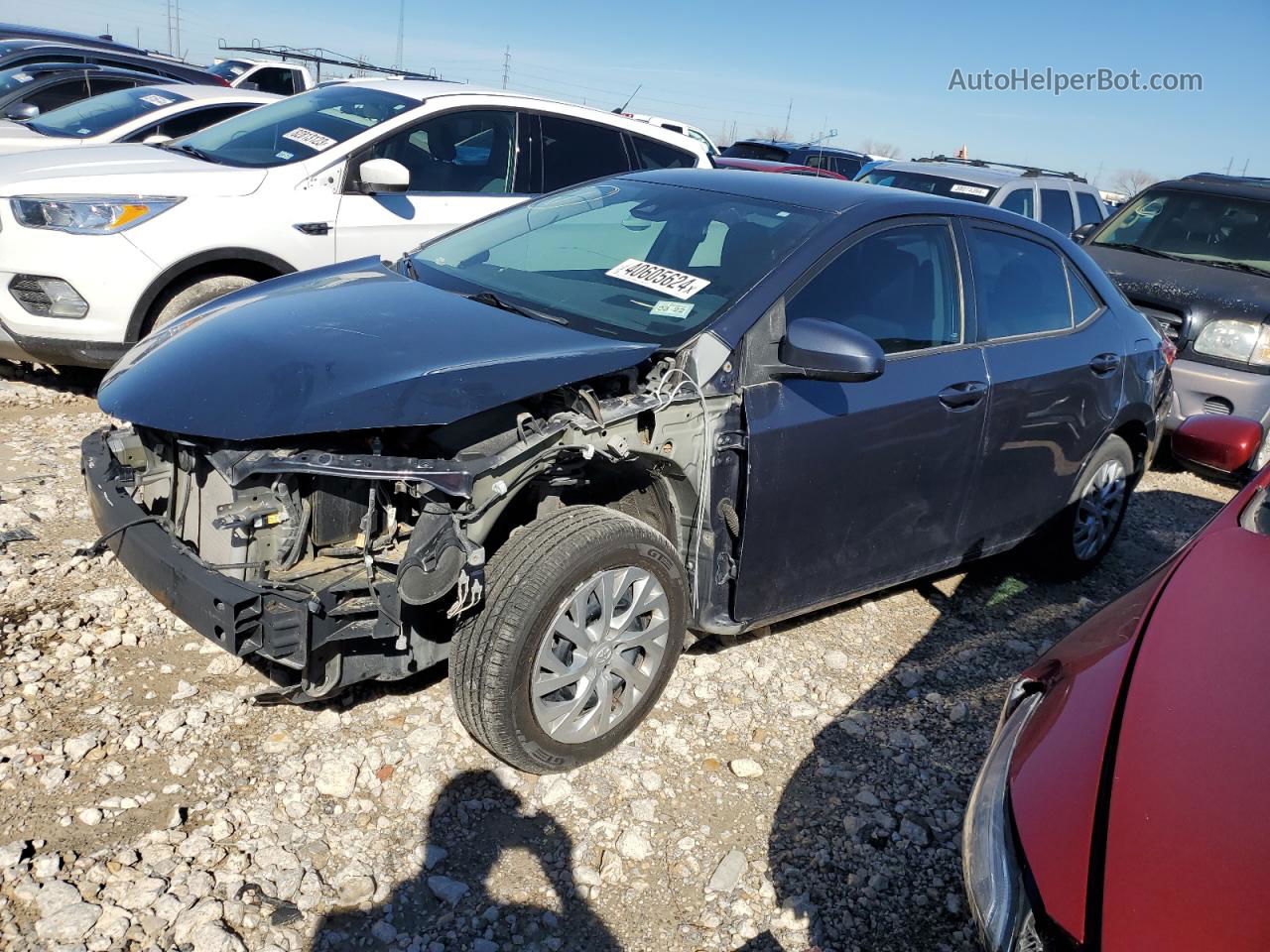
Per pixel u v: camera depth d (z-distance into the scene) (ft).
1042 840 5.79
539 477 9.73
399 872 8.45
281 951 7.57
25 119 28.73
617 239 12.25
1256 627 7.02
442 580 8.22
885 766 10.57
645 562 9.56
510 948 7.87
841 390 10.81
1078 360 13.79
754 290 10.50
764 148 61.26
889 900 8.79
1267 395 21.27
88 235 16.67
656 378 9.73
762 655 12.29
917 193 12.94
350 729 10.00
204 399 8.63
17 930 7.43
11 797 8.66
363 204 19.33
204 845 8.39
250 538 8.52
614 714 9.90
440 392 8.49
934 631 13.69
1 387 18.98
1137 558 17.49
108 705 9.98
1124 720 6.35
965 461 12.34
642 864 8.85
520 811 9.23
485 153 21.12
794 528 10.74
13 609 11.33
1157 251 25.34
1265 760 5.83
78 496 14.52
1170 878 5.25
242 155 19.52
